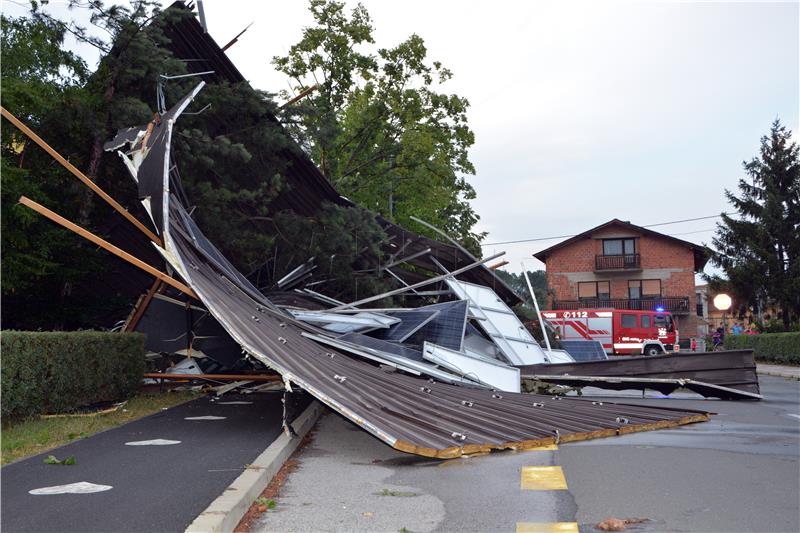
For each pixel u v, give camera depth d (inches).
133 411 466.9
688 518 215.8
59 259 639.8
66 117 634.2
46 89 637.3
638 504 233.8
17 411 379.9
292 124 856.3
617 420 434.9
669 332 1685.5
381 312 698.8
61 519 199.2
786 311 1835.6
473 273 935.0
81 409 450.6
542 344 1000.9
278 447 319.9
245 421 422.9
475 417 392.8
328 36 1325.0
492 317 786.8
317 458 330.0
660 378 671.8
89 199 669.3
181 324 618.5
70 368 427.2
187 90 737.0
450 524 212.2
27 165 652.1
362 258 944.3
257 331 428.8
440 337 653.3
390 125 1409.9
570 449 349.7
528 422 400.8
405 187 1514.5
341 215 854.5
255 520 217.5
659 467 299.7
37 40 641.0
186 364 613.0
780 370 1108.5
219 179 797.2
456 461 318.0
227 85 771.4
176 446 327.0
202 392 605.6
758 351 1359.5
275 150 807.7
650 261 2276.1
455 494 251.6
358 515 223.0
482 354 726.5
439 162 1460.4
